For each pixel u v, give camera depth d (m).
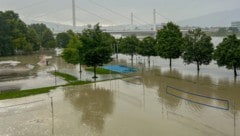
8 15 124.44
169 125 26.91
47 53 129.12
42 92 42.53
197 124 26.95
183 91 40.31
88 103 35.91
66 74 59.72
